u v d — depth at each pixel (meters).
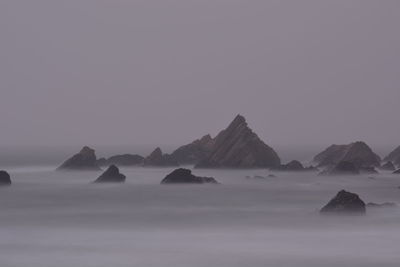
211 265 62.94
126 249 69.88
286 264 63.28
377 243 72.44
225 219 91.75
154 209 101.75
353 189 131.38
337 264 63.38
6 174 139.25
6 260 64.56
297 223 86.19
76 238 76.56
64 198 115.12
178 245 72.19
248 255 67.00
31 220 90.69
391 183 145.38
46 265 62.59
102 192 124.38
